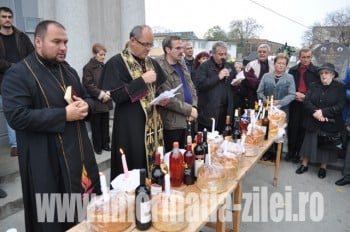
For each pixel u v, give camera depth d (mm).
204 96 3609
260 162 3824
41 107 1671
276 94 4023
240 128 2703
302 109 4129
